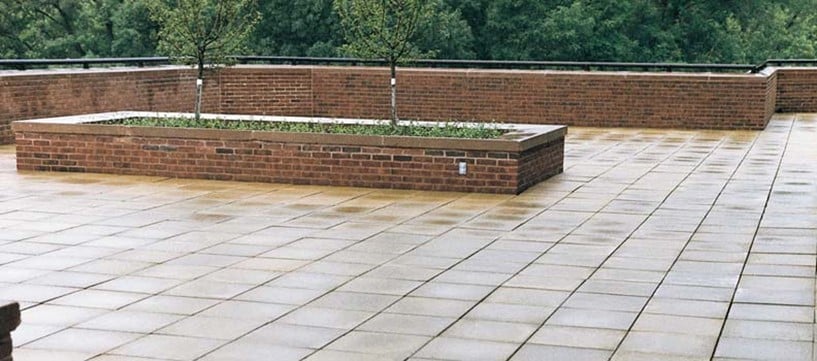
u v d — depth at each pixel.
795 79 21.72
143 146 11.95
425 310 6.26
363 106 19.91
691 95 18.20
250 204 10.07
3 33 40.22
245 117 12.94
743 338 5.66
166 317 6.11
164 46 12.83
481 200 10.34
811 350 5.44
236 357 5.36
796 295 6.59
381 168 11.09
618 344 5.56
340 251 7.94
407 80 19.58
